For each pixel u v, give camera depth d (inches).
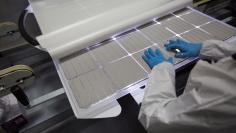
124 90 30.3
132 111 53.1
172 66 30.7
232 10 67.8
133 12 45.9
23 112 52.4
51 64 68.9
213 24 41.4
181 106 21.2
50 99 57.6
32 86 62.6
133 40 40.4
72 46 39.0
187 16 45.4
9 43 67.0
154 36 40.7
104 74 33.3
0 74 34.3
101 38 40.9
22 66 36.4
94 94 30.2
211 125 18.1
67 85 32.4
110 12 46.7
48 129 52.0
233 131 17.6
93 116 28.1
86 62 36.9
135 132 51.2
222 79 18.2
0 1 62.8
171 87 27.0
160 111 23.5
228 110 16.6
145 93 27.3
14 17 67.4
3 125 47.3
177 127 20.9
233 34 37.9
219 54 30.9
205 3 62.1
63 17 47.9
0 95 38.9
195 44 35.2
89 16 47.1
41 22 46.7
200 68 20.6
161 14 45.3
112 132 51.4
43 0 55.1
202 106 18.2
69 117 54.2
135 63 34.6
